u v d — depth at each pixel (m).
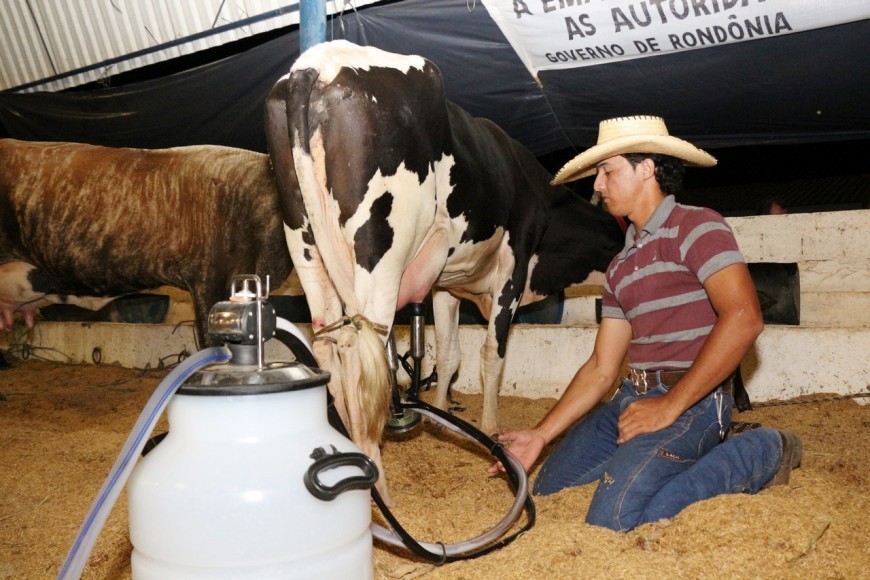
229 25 5.76
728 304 2.32
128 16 6.22
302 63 2.74
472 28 5.20
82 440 4.05
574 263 5.00
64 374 6.94
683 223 2.49
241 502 1.32
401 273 2.92
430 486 3.30
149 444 1.67
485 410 4.21
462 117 3.48
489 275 4.11
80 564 1.33
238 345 1.43
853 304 5.49
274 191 4.83
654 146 2.54
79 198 4.82
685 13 4.43
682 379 2.37
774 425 4.19
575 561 2.02
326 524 1.39
